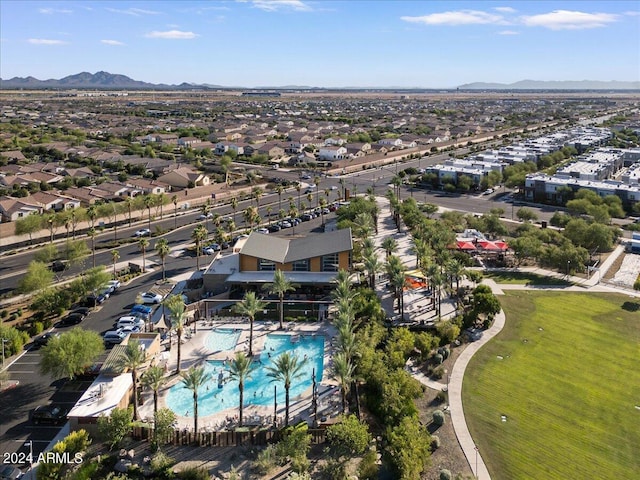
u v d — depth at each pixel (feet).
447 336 264.72
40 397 216.95
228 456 187.11
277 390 228.43
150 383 195.62
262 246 351.46
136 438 193.98
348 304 263.70
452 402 216.74
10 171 626.64
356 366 219.41
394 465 170.60
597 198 528.22
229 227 447.01
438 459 184.03
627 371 240.73
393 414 198.90
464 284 341.41
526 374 238.48
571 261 355.36
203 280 330.95
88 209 456.45
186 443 192.24
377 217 497.05
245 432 192.65
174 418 193.47
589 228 402.52
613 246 419.95
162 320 285.64
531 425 202.49
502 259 385.29
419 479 169.48
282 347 265.13
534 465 180.96
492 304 282.77
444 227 408.67
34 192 559.38
